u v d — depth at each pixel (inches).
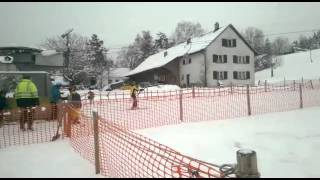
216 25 2107.5
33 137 394.9
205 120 510.6
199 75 1962.4
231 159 275.3
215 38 1946.4
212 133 390.6
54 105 500.4
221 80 1956.2
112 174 221.1
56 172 246.5
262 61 4084.6
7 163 279.9
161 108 661.9
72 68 2829.7
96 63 3321.9
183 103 729.6
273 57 4089.6
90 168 250.5
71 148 328.2
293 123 445.7
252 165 94.7
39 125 486.6
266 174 233.0
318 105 677.9
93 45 3432.6
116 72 3659.0
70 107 397.1
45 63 1033.5
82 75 2972.4
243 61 2018.9
